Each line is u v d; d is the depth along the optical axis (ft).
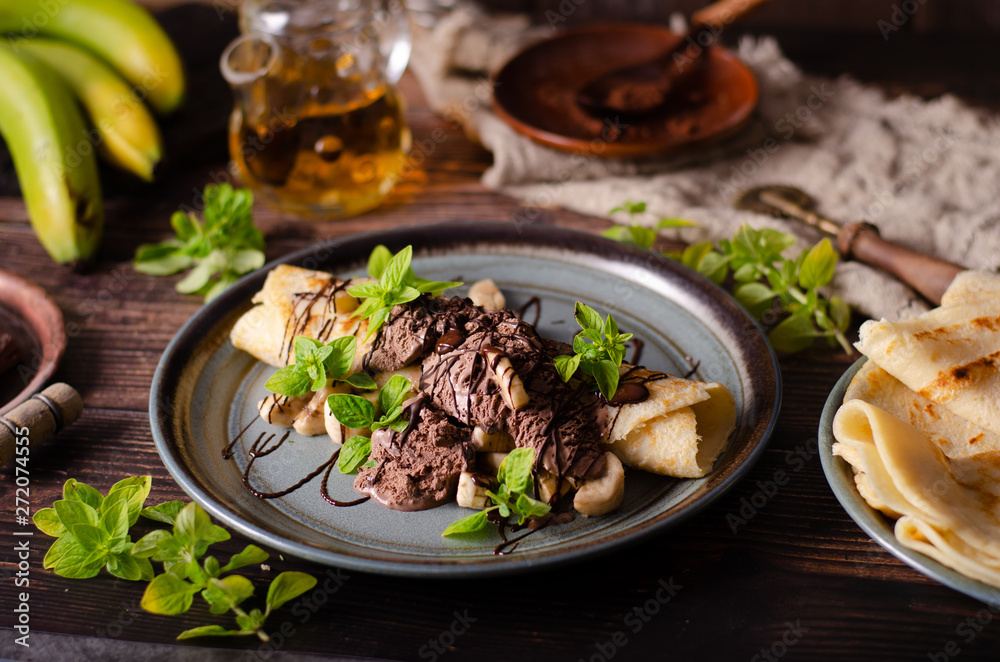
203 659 1.76
